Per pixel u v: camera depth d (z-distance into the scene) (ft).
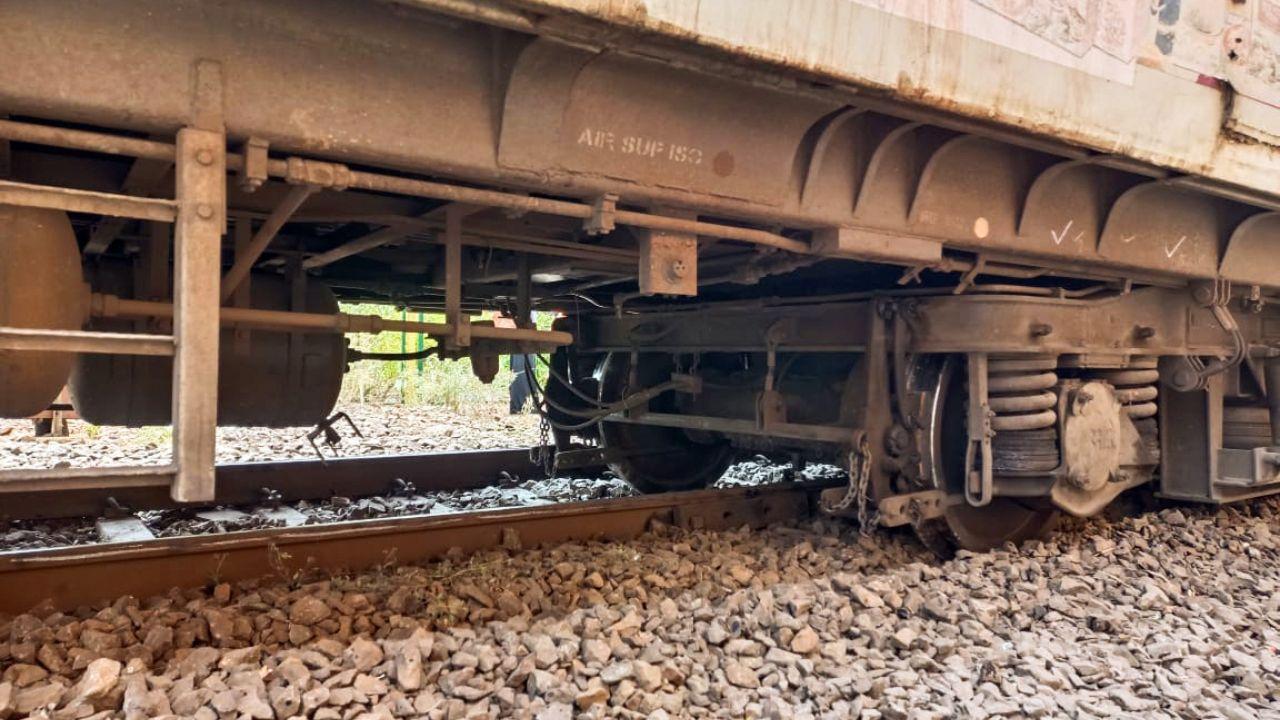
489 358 17.60
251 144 9.39
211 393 9.06
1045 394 16.98
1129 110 14.38
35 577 11.34
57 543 16.63
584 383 24.88
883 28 11.50
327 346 16.67
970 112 12.44
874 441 17.22
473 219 14.78
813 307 18.71
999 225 15.67
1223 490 20.61
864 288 20.47
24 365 9.49
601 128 11.36
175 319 9.04
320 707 9.23
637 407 22.43
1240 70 15.90
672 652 11.37
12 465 27.12
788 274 21.04
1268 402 21.70
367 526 14.17
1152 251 18.06
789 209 13.30
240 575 12.96
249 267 11.48
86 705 8.79
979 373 16.88
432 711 9.37
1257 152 16.61
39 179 11.39
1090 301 17.75
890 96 11.89
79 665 9.54
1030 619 14.07
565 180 11.32
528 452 25.84
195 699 8.98
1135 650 12.99
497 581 13.35
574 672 10.50
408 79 10.24
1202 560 18.33
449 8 8.93
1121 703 11.23
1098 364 17.92
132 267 15.20
